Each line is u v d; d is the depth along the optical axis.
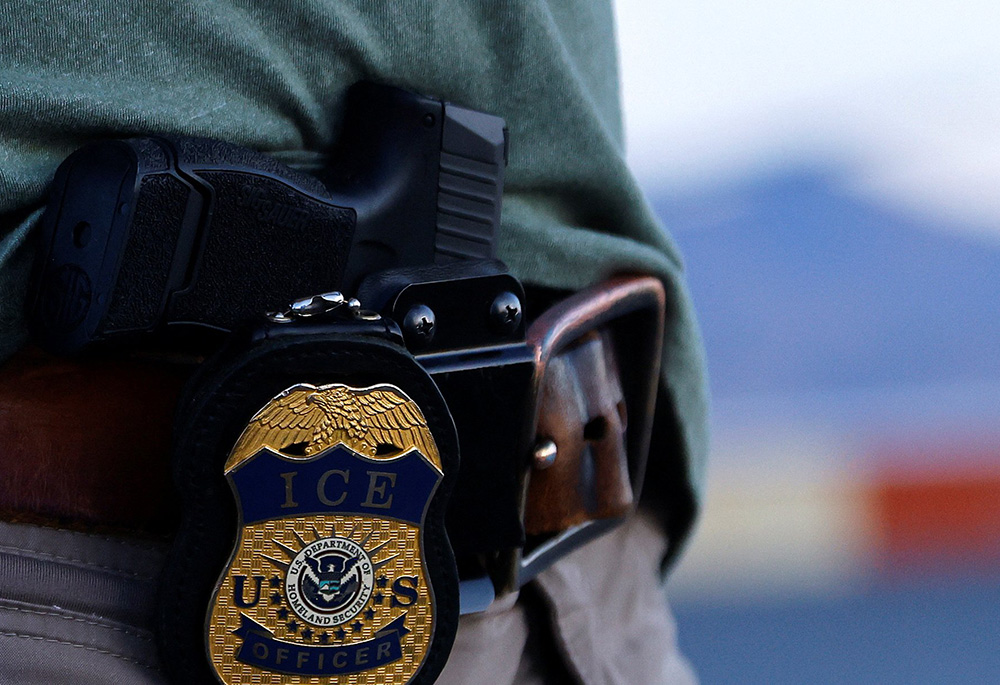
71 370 3.31
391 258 3.73
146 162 3.05
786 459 16.91
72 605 3.23
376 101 3.71
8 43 3.13
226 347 3.10
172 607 3.07
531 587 4.20
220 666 3.12
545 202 4.35
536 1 3.92
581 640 4.41
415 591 3.32
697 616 14.81
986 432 16.78
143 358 3.35
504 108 4.02
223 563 3.08
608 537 4.79
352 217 3.54
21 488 3.23
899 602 15.03
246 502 3.05
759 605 15.06
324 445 3.10
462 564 3.82
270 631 3.15
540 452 3.80
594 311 4.06
